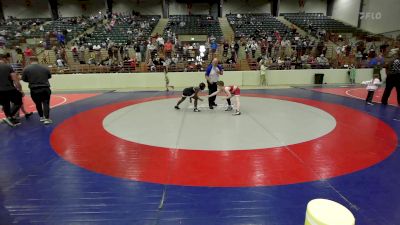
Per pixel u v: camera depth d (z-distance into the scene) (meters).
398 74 8.03
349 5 26.22
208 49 17.98
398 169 3.61
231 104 8.70
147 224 2.49
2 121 6.77
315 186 3.15
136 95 11.78
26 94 13.32
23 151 4.50
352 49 18.62
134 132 5.59
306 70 15.65
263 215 2.60
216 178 3.39
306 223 1.61
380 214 2.58
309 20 26.56
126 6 30.95
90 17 28.62
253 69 16.36
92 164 3.90
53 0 30.14
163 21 27.38
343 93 11.44
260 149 4.43
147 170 3.67
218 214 2.63
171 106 8.73
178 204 2.81
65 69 15.70
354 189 3.07
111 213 2.67
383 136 5.09
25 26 25.64
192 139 5.05
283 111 7.60
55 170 3.71
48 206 2.81
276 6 29.69
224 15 30.77
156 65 15.80
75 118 7.08
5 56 6.21
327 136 5.12
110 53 16.75
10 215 2.66
